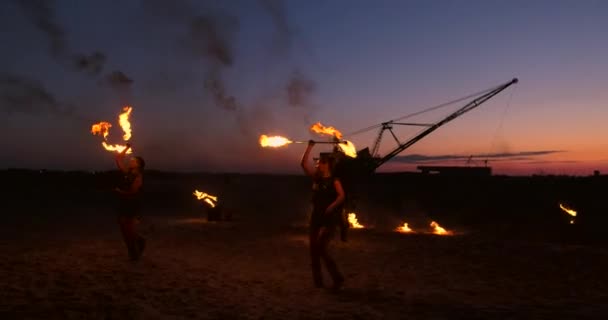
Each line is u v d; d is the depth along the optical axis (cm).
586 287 651
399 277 705
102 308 476
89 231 1313
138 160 779
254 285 626
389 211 3288
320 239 603
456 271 760
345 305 528
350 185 1816
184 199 3631
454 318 485
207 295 555
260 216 2248
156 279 629
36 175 5069
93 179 4747
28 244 976
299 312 493
